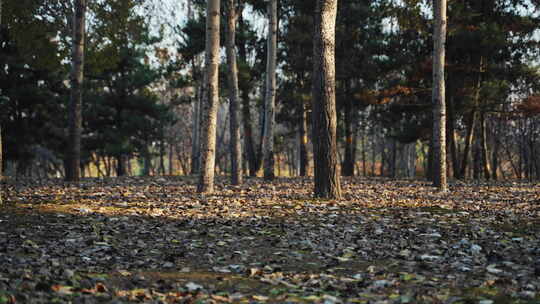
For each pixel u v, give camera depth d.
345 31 24.03
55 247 5.41
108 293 3.83
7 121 20.91
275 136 32.25
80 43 14.21
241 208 8.73
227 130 54.62
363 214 8.24
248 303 3.74
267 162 16.42
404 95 21.83
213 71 11.02
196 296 3.88
